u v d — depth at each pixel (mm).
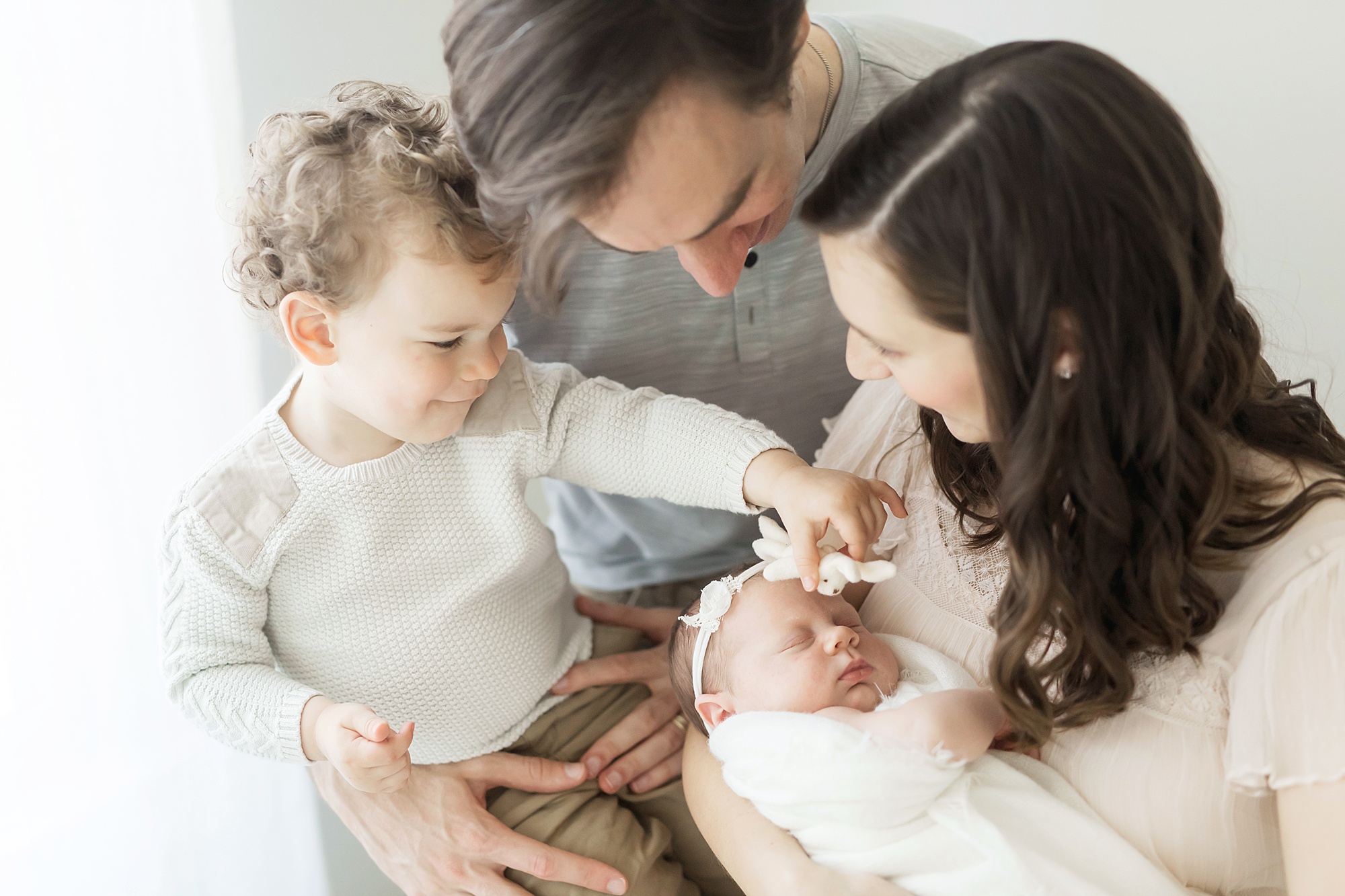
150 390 1430
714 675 1154
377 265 950
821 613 1130
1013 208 729
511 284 995
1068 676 940
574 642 1363
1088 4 1603
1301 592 822
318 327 1012
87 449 1378
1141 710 938
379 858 1228
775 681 1091
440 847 1192
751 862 1026
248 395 1545
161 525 1111
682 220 754
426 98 1105
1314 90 1440
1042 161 728
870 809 975
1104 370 775
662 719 1328
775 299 1297
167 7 1363
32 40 1258
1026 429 798
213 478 1101
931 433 1068
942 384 839
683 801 1381
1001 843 926
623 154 687
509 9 680
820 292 1312
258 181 1003
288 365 1736
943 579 1131
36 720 1405
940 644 1117
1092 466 812
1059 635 1014
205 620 1104
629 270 1242
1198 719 904
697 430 1171
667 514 1458
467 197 952
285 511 1102
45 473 1352
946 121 756
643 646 1476
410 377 1005
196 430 1484
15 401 1314
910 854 964
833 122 1127
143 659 1479
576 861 1200
